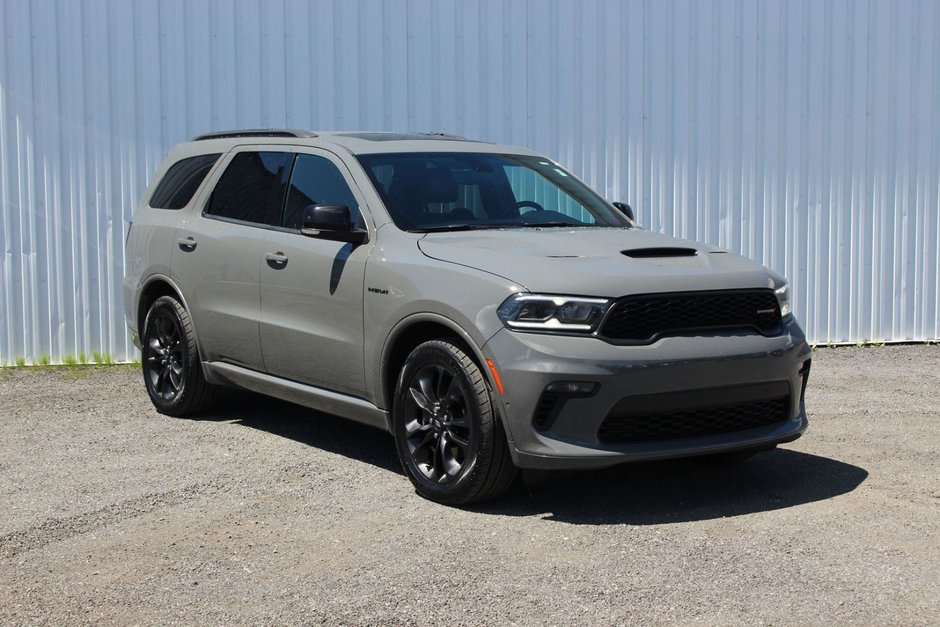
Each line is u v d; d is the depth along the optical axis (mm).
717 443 5508
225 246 7277
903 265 11656
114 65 10453
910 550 4914
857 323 11633
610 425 5301
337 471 6371
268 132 7609
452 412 5648
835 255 11539
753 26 11266
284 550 4988
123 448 6984
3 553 4996
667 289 5371
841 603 4297
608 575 4617
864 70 11461
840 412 8141
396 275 5926
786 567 4699
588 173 11133
